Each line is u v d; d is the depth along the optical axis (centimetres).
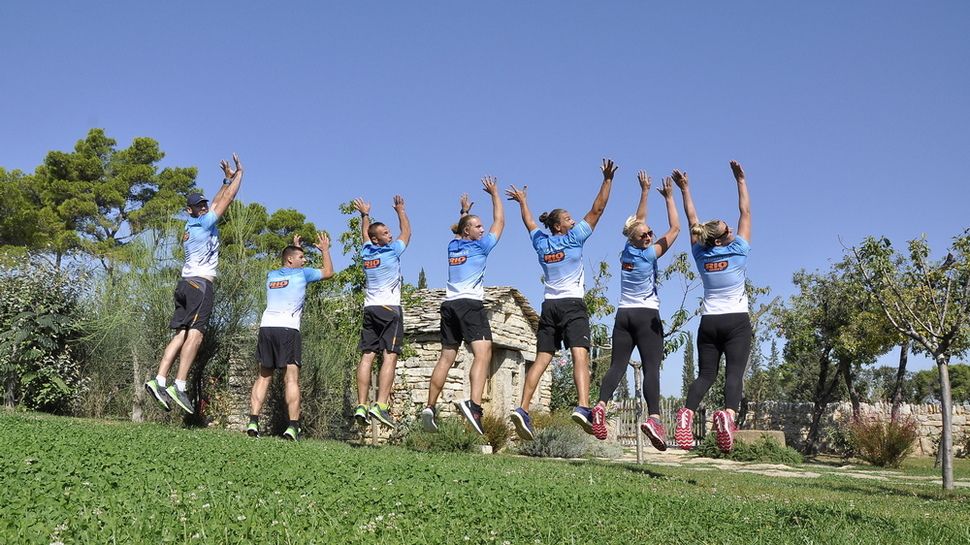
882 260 1365
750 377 5244
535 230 1014
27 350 1603
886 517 725
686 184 1013
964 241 1336
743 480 1282
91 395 1678
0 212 3372
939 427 3170
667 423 3081
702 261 972
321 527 463
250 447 846
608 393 959
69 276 1736
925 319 1420
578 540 504
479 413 1019
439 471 767
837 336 2994
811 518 657
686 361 4984
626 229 1001
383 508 541
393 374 1179
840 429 3117
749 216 976
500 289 2436
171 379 1592
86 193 3975
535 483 758
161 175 4259
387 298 1184
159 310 1608
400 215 1212
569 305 975
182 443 826
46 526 410
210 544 403
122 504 479
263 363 1232
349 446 1180
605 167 976
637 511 645
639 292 993
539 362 989
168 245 1686
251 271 1728
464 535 485
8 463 570
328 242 1282
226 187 1199
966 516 849
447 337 1054
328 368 1766
